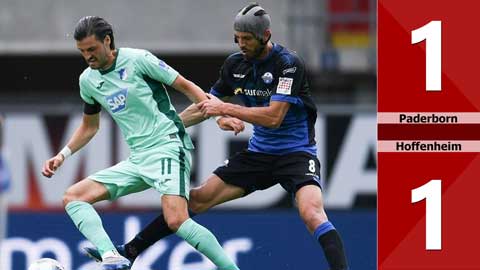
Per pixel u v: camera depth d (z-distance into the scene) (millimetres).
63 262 38281
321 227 25703
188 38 56844
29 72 56969
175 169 25516
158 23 56938
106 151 38438
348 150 38469
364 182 38406
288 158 26531
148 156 25594
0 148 37156
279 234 38094
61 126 38656
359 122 38500
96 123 26938
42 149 38625
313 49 54656
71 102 40625
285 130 26516
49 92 57031
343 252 25500
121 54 25328
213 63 56719
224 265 25641
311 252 37969
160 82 25719
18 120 38656
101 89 25531
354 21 54812
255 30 25156
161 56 56844
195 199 27234
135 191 26422
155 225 26953
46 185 38469
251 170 26938
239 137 38094
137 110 25484
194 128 38125
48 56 56812
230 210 38156
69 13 56938
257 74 26000
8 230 38281
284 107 25547
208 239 25516
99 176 26094
